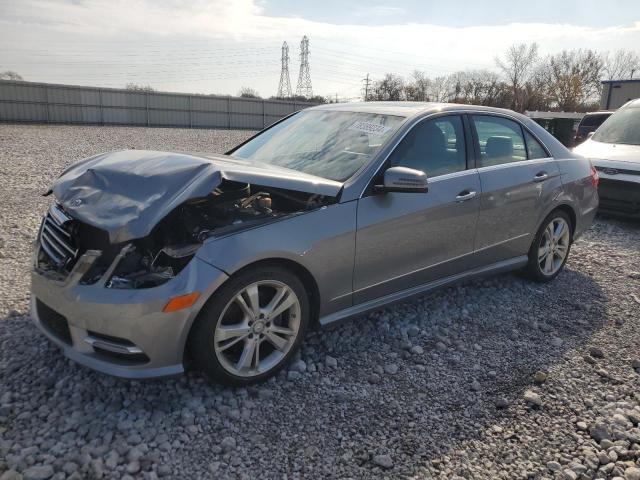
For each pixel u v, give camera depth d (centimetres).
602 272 525
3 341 328
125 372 260
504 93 6303
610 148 777
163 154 317
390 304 358
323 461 245
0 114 3684
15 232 568
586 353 358
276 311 297
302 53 7638
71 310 264
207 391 291
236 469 237
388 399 295
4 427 251
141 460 237
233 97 4597
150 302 254
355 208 322
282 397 292
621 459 257
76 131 2798
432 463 247
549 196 454
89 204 276
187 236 286
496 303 434
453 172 383
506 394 306
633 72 6094
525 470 246
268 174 289
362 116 397
